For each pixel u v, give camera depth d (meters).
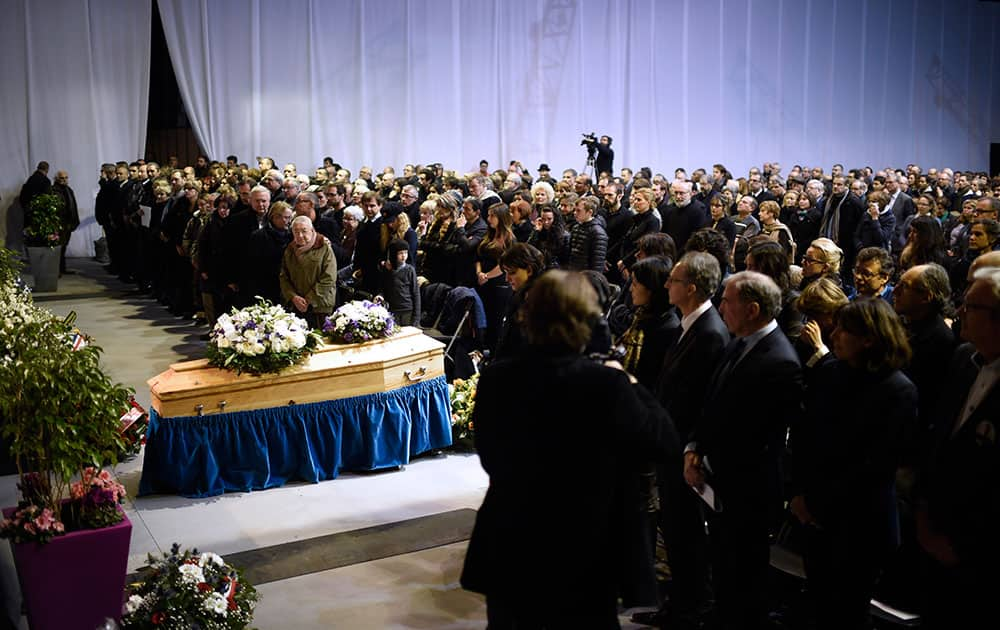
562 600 2.35
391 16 16.62
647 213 7.93
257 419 5.18
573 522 2.33
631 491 2.50
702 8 19.62
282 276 6.64
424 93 17.08
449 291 7.38
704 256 3.48
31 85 14.33
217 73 15.50
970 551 2.44
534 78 18.03
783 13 20.70
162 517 4.83
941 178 15.12
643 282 3.75
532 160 18.23
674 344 3.65
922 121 23.25
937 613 2.60
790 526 3.71
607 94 18.84
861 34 21.91
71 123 14.68
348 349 5.49
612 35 18.69
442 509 4.93
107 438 3.46
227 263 8.13
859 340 2.95
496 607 2.63
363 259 7.79
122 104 15.04
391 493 5.16
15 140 14.37
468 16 17.28
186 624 3.25
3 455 5.32
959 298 5.30
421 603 3.90
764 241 4.27
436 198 8.51
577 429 2.31
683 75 19.61
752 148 20.80
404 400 5.55
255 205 7.43
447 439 5.76
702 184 12.98
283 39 15.88
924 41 22.94
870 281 4.13
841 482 2.99
